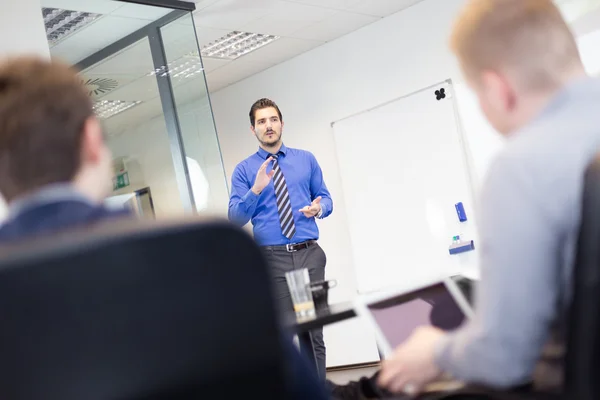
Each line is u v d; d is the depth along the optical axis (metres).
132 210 0.83
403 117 6.22
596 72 5.23
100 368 0.69
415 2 6.04
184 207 4.97
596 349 1.02
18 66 0.88
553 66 1.19
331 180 6.76
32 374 0.67
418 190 6.15
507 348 1.10
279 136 4.46
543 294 1.08
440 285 1.66
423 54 6.07
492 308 1.10
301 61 6.90
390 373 1.28
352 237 6.57
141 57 4.97
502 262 1.09
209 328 0.72
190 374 0.72
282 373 0.76
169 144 5.00
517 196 1.10
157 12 5.05
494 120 1.28
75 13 4.67
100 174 0.89
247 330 0.74
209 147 5.16
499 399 1.23
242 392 0.75
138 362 0.70
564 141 1.11
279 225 4.33
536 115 1.18
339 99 6.65
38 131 0.83
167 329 0.71
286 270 4.29
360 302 1.65
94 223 0.75
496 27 1.22
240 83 7.43
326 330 6.84
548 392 1.13
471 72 1.28
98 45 4.82
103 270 0.68
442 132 5.98
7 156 0.83
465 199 5.88
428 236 6.11
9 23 3.87
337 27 6.32
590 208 1.02
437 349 1.22
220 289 0.72
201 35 5.92
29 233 0.77
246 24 5.82
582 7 5.27
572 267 1.05
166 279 0.70
